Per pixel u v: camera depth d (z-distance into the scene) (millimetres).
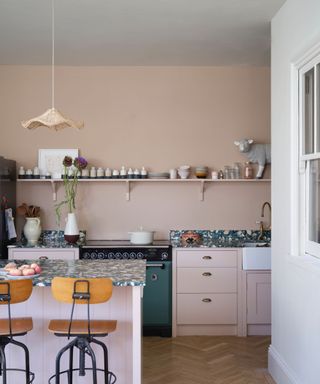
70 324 2732
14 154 5363
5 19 3887
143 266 3334
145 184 5414
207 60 5160
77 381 3238
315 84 3055
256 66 5395
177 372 3842
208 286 4805
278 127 3686
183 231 5410
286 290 3469
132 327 3123
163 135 5410
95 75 5402
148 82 5402
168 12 3750
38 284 2795
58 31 4188
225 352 4324
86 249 4781
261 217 5410
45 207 5367
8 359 3217
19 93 5359
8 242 4852
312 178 3260
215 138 5414
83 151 5395
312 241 3244
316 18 2859
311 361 2934
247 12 3740
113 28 4117
